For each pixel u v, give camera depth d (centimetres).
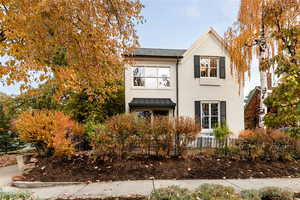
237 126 1229
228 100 1245
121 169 591
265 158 679
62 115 720
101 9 432
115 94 1245
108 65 542
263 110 906
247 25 922
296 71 296
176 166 609
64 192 438
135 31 514
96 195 414
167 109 1212
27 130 667
